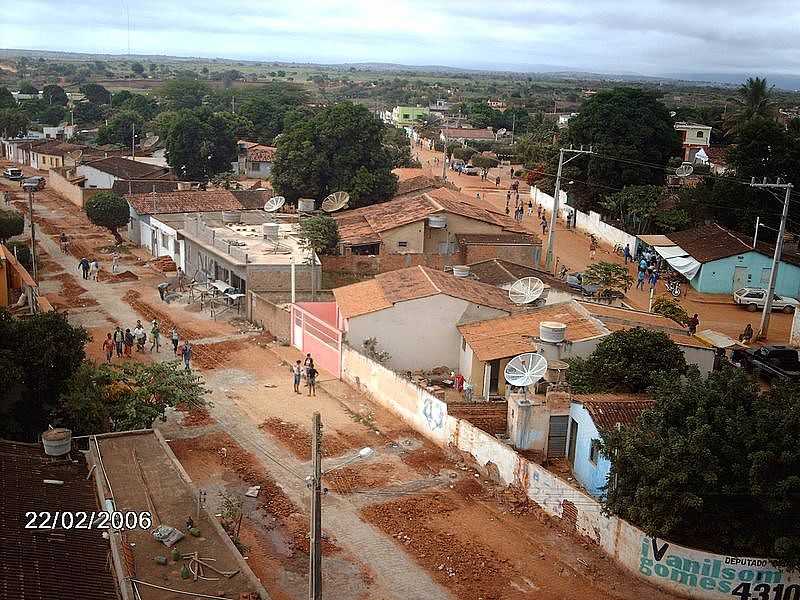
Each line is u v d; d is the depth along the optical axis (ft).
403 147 375.66
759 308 158.61
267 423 102.37
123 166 279.49
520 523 79.66
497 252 177.06
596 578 70.38
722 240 175.32
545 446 92.12
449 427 94.84
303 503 82.38
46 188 295.48
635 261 195.83
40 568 56.39
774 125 188.14
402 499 83.66
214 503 81.35
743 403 72.02
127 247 203.82
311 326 126.62
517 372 94.12
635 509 69.21
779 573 66.49
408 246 180.75
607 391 92.43
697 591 67.56
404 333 118.83
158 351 128.67
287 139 216.74
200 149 277.64
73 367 89.51
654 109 235.20
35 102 477.77
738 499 67.97
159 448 79.61
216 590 57.77
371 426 102.63
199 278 166.30
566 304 119.03
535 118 555.69
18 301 127.03
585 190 238.89
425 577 70.28
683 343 106.22
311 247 160.35
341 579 69.41
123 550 61.00
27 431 87.15
